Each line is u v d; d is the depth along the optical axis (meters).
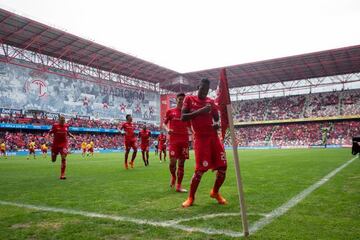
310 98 61.25
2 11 34.03
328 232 3.45
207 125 5.11
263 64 50.88
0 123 36.62
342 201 5.22
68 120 44.84
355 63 50.53
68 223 4.05
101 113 50.47
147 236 3.44
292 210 4.58
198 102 5.18
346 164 13.80
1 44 40.44
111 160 22.06
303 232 3.46
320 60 48.88
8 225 3.99
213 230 3.62
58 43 42.50
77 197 6.07
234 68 53.09
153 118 60.00
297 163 15.02
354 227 3.64
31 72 41.25
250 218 4.14
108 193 6.52
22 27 37.62
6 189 7.32
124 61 49.91
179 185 6.66
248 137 59.97
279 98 65.25
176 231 3.61
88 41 42.16
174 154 7.18
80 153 41.34
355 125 52.50
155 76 58.38
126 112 54.72
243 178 8.90
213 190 5.24
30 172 12.43
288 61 49.38
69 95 45.91
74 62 49.03
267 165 14.16
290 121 57.75
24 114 40.00
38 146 39.91
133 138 13.80
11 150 37.16
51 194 6.48
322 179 8.40
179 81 58.41
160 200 5.62
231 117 3.72
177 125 7.16
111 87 52.50
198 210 4.71
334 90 60.34
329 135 52.62
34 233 3.62
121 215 4.47
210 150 5.11
